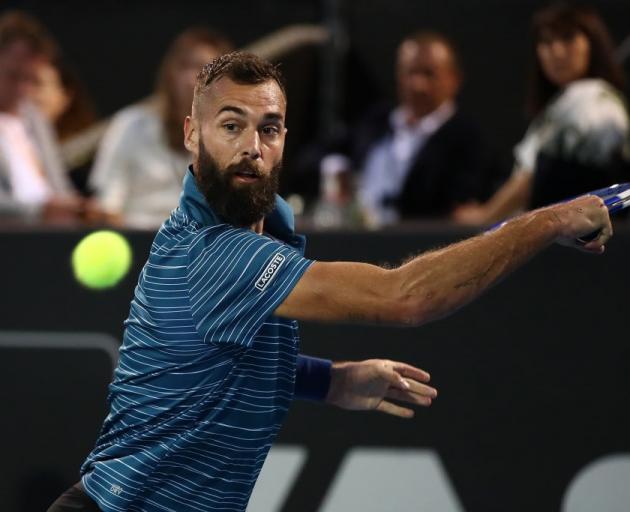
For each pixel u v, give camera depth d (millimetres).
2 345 11555
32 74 15391
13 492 11547
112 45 21453
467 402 11391
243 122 7070
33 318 11547
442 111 16672
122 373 7652
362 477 11469
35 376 11547
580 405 11328
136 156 14977
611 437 11312
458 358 11406
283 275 6910
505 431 11383
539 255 11320
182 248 7230
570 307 11312
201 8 21375
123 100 21438
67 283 11531
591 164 12516
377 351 11406
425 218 16391
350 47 20500
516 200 14992
